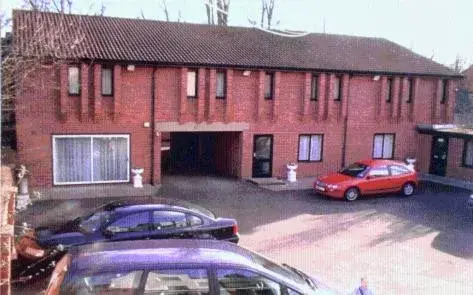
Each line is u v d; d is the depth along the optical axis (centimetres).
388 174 2011
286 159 2338
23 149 1870
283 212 1733
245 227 1529
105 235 1001
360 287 873
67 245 977
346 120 2445
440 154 2538
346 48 2703
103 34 2147
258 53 2333
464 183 2352
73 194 1864
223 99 2164
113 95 1973
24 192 1722
